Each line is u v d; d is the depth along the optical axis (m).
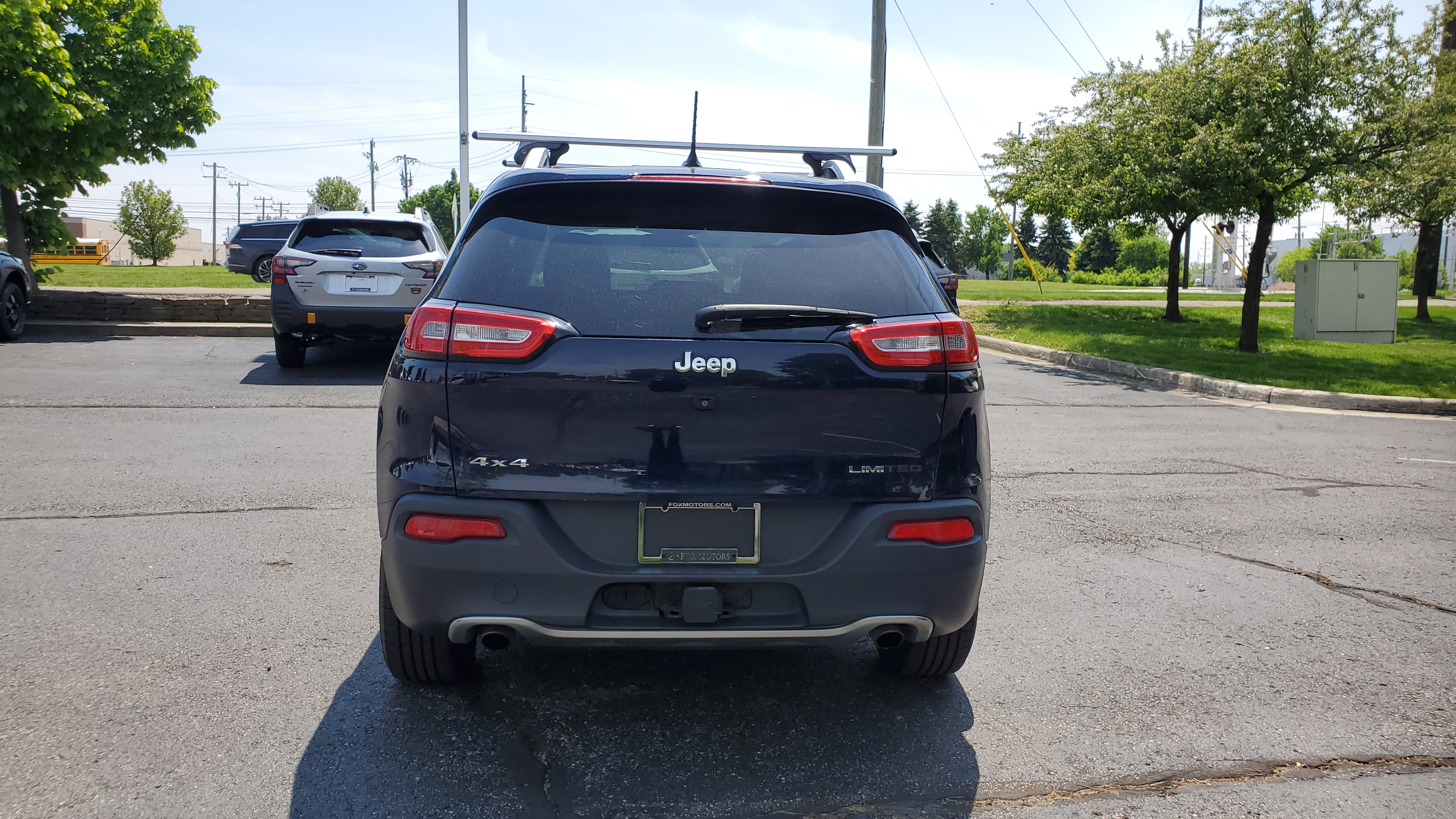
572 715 3.22
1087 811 2.71
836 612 2.79
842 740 3.10
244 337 14.12
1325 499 6.50
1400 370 13.75
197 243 119.19
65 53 14.13
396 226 10.71
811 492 2.76
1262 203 15.59
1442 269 55.72
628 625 2.75
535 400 2.68
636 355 2.69
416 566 2.72
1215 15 15.15
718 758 2.96
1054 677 3.60
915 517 2.80
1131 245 84.50
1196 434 9.03
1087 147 17.47
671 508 2.73
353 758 2.88
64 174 15.96
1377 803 2.77
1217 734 3.17
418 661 3.21
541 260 2.83
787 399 2.73
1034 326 19.61
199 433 7.39
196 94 16.55
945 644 3.33
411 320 2.83
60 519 5.16
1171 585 4.67
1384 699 3.46
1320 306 18.34
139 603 4.03
